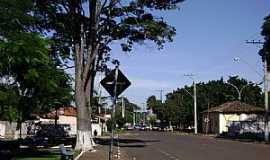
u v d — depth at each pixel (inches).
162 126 6067.9
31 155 1165.7
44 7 1417.3
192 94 4849.9
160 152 1448.1
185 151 1503.4
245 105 3833.7
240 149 1631.4
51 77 895.1
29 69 825.5
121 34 1588.3
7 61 783.7
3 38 796.0
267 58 2347.4
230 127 3240.7
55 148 1487.5
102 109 4355.3
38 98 940.6
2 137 2140.7
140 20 1568.7
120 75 841.5
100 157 1197.1
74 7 1505.9
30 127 2362.2
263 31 2341.3
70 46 1561.3
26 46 796.0
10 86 838.5
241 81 4653.1
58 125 2449.6
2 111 812.6
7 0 784.9
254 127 3065.9
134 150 1539.1
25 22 824.9
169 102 5359.3
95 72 1590.8
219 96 4655.5
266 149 1633.9
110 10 1551.4
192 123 4938.5
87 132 1501.0
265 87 2343.8
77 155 1241.4
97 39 1556.3
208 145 1909.4
